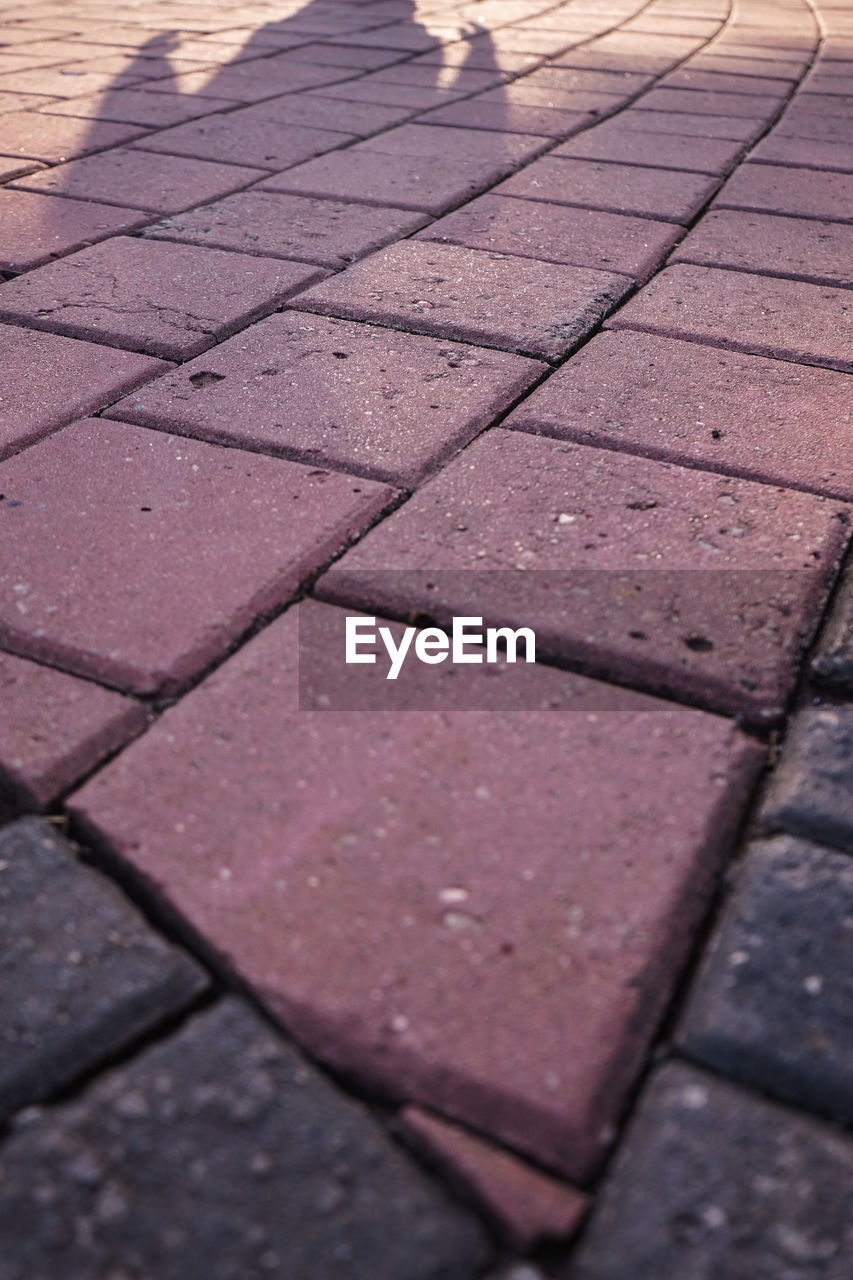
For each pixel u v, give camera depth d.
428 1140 0.21
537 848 0.26
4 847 0.26
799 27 1.35
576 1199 0.21
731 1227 0.20
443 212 0.63
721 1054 0.23
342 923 0.25
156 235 0.58
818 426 0.42
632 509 0.37
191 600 0.33
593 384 0.44
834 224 0.62
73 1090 0.23
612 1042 0.23
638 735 0.29
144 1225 0.20
